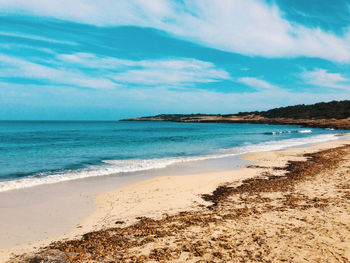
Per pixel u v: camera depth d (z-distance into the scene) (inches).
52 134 2139.5
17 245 240.7
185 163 717.3
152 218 306.2
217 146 1184.2
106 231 269.0
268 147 1135.6
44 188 446.6
